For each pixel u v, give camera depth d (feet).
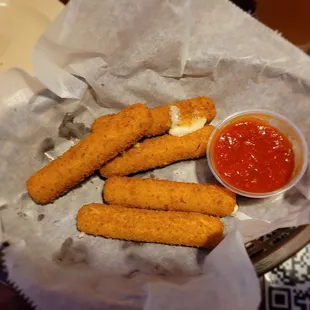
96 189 0.65
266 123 0.63
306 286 0.60
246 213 0.61
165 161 0.65
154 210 0.61
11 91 0.62
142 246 0.60
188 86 0.68
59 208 0.63
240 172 0.60
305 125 0.63
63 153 0.64
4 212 0.60
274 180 0.59
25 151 0.65
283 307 0.60
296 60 0.62
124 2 0.59
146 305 0.49
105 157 0.61
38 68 0.60
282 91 0.64
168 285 0.50
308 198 0.58
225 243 0.50
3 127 0.63
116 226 0.58
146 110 0.62
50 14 0.73
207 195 0.60
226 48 0.63
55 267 0.55
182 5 0.60
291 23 0.71
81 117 0.68
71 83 0.65
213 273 0.50
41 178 0.60
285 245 0.52
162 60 0.65
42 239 0.60
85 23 0.60
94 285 0.52
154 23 0.61
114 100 0.68
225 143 0.62
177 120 0.64
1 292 0.57
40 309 0.49
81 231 0.60
